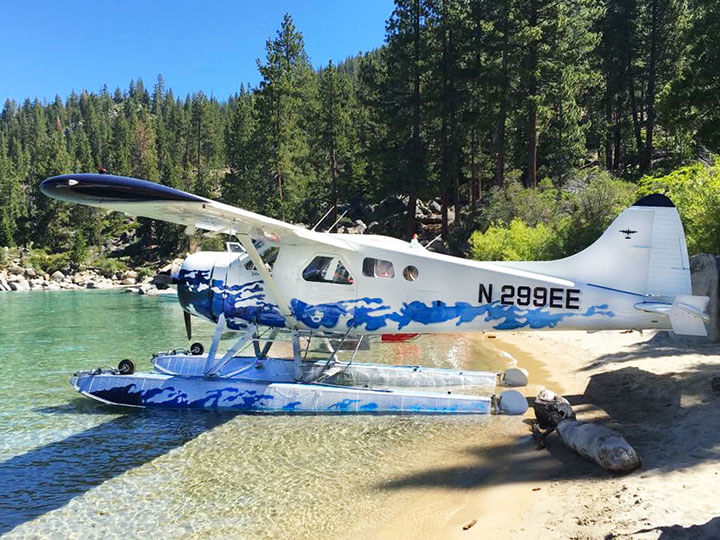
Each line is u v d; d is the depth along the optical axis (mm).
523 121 29812
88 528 4062
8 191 70000
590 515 3625
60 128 155125
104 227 67688
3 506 4441
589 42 29234
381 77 36625
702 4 20516
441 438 5867
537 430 5730
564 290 7160
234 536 3877
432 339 13281
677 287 6938
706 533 2619
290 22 41344
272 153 42094
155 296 30844
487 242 20828
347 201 48031
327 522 4035
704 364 7422
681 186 13125
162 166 88812
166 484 4805
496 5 28906
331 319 7539
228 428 6402
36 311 21625
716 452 4363
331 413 6984
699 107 20422
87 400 7727
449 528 3807
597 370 8453
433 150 33469
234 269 7941
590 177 24172
